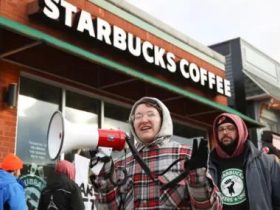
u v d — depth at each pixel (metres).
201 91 9.20
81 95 7.04
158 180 2.24
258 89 13.21
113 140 2.53
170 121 2.42
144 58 7.64
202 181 1.95
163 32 8.85
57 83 6.60
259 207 3.21
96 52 7.01
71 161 6.05
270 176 3.33
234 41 14.07
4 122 5.65
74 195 4.73
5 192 3.88
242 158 3.44
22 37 5.30
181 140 8.91
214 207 2.03
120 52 7.32
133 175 2.35
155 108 2.41
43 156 6.19
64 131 2.45
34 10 6.13
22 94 6.12
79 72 6.71
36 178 6.00
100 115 7.30
